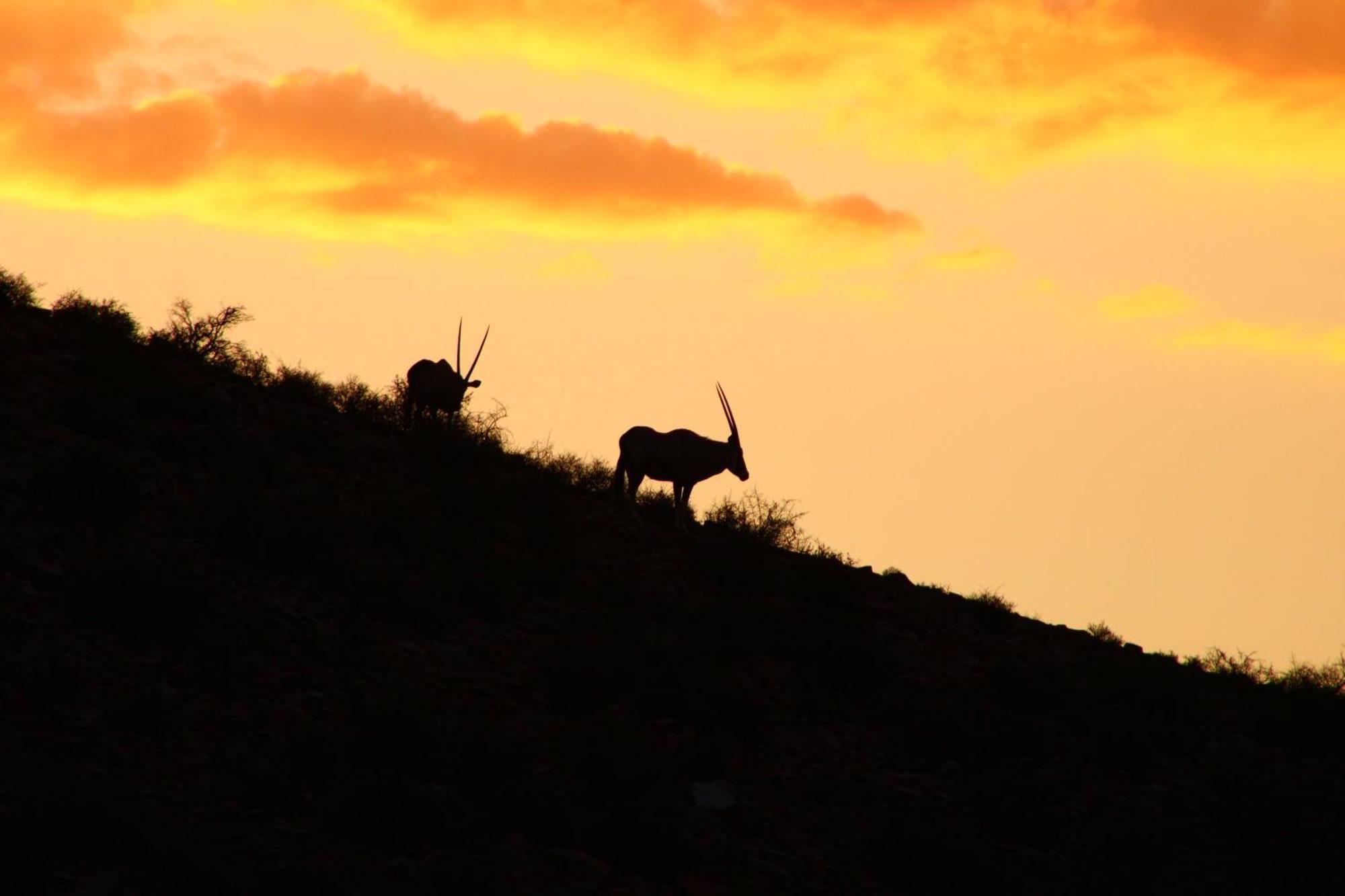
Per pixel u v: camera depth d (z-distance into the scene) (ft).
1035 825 176.86
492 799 142.00
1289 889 171.83
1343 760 236.84
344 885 116.26
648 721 184.34
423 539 228.22
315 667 172.55
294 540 203.10
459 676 182.91
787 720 201.98
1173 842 183.73
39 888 102.42
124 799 125.49
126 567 171.63
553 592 228.63
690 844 148.25
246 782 135.13
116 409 238.07
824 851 159.94
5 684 141.08
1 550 173.88
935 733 203.00
